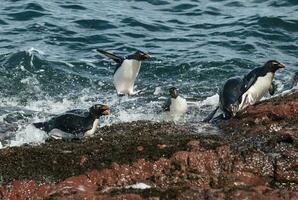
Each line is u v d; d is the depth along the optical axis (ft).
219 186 38.06
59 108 61.72
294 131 41.78
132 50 79.36
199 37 84.07
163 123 46.11
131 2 99.50
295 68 72.64
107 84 68.49
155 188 36.29
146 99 63.57
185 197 35.17
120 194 35.29
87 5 96.02
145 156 39.01
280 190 35.96
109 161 38.55
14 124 54.49
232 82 49.47
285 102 45.65
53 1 96.53
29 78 69.31
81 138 43.68
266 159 39.32
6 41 81.10
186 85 67.87
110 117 57.16
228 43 81.30
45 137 46.73
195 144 40.01
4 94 65.31
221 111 50.19
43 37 82.58
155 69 71.82
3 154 39.81
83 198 34.99
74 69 72.23
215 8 96.43
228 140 41.60
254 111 45.34
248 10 94.58
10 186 36.70
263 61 75.05
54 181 37.11
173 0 100.22
